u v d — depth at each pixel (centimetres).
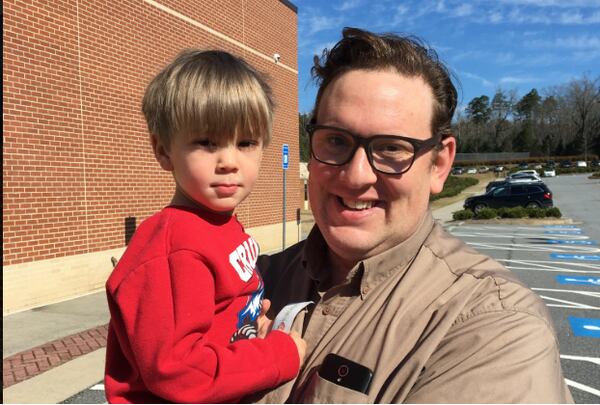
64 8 252
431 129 49
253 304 52
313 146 51
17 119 228
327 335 46
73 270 258
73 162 259
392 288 46
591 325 215
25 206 233
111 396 44
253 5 436
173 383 40
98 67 274
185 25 346
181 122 47
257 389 43
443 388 36
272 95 55
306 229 652
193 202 50
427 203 50
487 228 670
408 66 48
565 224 692
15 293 229
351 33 50
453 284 43
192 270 44
